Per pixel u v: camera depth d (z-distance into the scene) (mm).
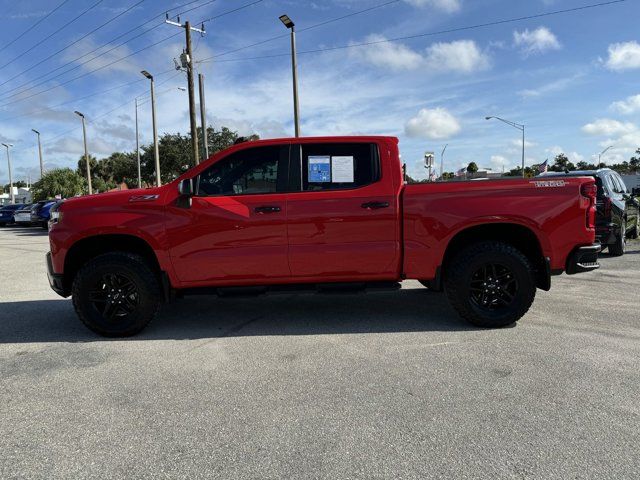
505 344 4473
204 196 4934
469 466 2537
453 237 4984
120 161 69625
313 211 4879
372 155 4996
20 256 12750
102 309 5023
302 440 2832
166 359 4285
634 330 4840
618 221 9398
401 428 2949
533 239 5059
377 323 5293
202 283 4973
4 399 3500
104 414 3225
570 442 2750
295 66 21625
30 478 2512
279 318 5594
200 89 25625
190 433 2945
